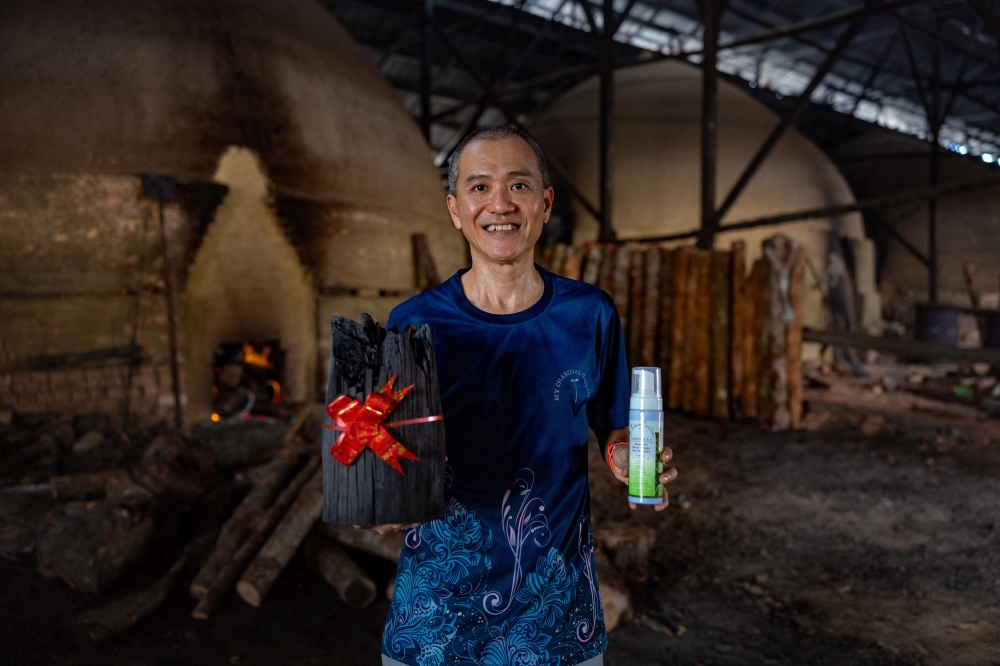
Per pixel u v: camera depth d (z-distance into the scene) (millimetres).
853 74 17672
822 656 2865
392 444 1159
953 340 11820
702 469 5480
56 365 5355
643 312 8070
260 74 6211
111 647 2789
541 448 1324
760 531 4215
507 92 10992
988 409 7383
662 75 12805
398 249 7293
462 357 1331
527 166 1312
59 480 4062
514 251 1314
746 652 2906
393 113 7719
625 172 11547
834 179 12453
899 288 15789
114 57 5648
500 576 1302
